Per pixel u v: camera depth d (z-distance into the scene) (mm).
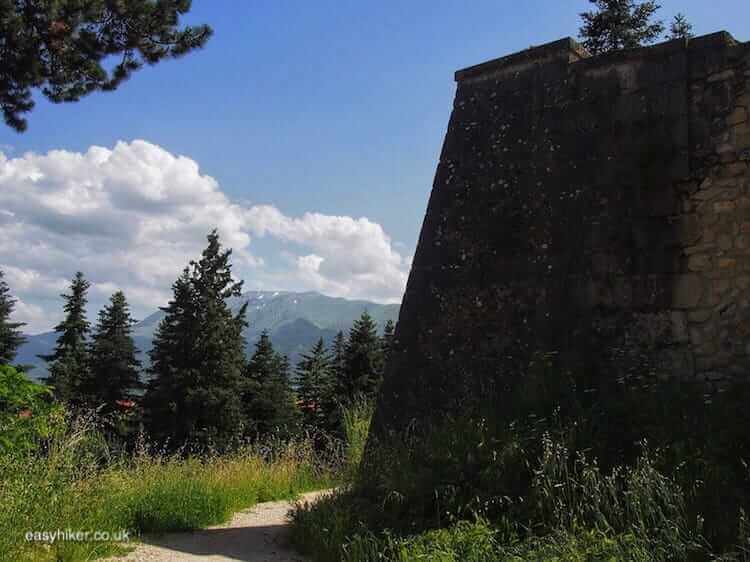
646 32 19094
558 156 8266
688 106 7305
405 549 5285
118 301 34875
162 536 7109
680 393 6621
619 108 7852
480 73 9445
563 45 8555
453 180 9305
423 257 9312
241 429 27469
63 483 6547
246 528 7863
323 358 41094
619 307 7395
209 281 31219
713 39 7254
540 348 7785
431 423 8336
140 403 29297
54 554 5602
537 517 5613
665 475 5551
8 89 9305
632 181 7574
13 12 8758
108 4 9367
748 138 6820
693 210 7090
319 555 6242
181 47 10000
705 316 6824
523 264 8250
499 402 7730
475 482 6289
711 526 4906
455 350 8570
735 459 5621
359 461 9688
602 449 6172
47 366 35500
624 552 4656
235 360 30969
